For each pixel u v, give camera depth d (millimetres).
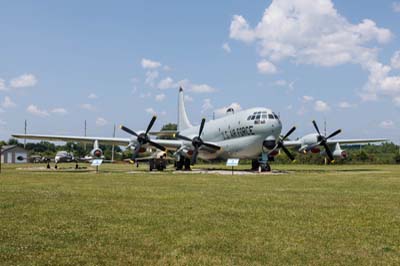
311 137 38438
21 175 28406
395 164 68062
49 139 37375
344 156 39688
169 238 7895
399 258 6562
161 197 14414
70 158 81062
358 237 8047
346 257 6625
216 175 29281
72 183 20797
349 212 11117
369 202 13359
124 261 6340
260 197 14625
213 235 8172
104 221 9570
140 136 35531
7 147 93250
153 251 6941
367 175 29656
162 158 40750
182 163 40469
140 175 28953
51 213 10641
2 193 15383
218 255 6715
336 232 8500
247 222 9570
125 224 9234
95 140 37094
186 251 6957
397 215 10648
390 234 8328
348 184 21031
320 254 6797
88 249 7031
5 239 7664
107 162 88500
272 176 28094
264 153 35688
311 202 13266
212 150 38812
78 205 12164
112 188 17875
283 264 6242
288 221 9727
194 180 23531
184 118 54250
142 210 11266
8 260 6309
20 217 9992
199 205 12359
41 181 22188
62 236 7973
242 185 20078
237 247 7234
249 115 35344
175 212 10953
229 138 37719
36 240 7617
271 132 34312
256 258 6551
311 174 31109
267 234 8289
